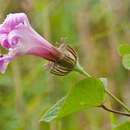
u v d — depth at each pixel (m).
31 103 0.54
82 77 0.54
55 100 0.54
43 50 0.38
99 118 0.54
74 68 0.39
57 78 0.54
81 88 0.36
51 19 0.59
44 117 0.36
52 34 0.57
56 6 0.58
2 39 0.38
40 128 0.51
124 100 0.56
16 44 0.37
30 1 0.55
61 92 0.54
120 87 0.58
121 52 0.42
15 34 0.37
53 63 0.38
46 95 0.55
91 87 0.36
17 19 0.38
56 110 0.36
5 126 0.52
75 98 0.36
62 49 0.39
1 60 0.37
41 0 0.57
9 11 0.54
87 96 0.36
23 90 0.55
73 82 0.54
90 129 0.53
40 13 0.55
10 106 0.54
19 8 0.55
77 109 0.36
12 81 0.55
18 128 0.52
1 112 0.53
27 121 0.53
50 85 0.54
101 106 0.37
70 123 0.53
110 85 0.58
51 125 0.50
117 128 0.39
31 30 0.38
